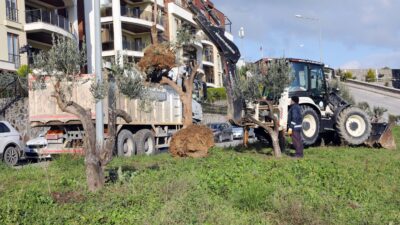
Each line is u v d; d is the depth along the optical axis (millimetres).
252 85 14484
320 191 8820
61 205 7801
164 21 54219
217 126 33000
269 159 13516
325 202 7789
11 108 25797
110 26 48375
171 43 16609
